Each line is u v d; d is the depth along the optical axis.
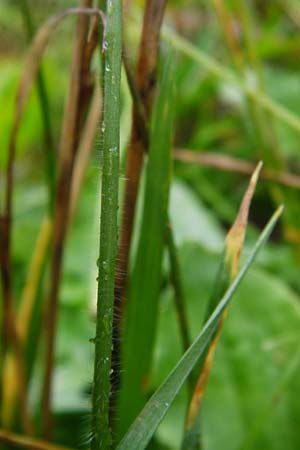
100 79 0.27
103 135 0.22
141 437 0.23
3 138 0.53
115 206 0.22
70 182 0.33
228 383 0.37
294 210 0.49
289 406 0.36
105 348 0.22
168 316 0.38
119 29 0.22
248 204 0.26
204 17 0.85
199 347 0.23
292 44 0.63
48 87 0.63
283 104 0.67
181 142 0.79
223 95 0.72
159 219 0.29
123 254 0.30
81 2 0.30
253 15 0.84
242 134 0.74
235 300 0.38
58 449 0.31
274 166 0.50
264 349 0.37
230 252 0.26
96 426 0.23
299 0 0.69
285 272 0.52
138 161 0.29
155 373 0.37
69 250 0.52
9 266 0.35
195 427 0.27
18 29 0.75
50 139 0.36
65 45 0.74
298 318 0.37
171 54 0.27
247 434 0.36
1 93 0.52
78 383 0.44
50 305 0.36
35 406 0.42
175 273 0.30
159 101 0.27
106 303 0.22
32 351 0.39
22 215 0.61
